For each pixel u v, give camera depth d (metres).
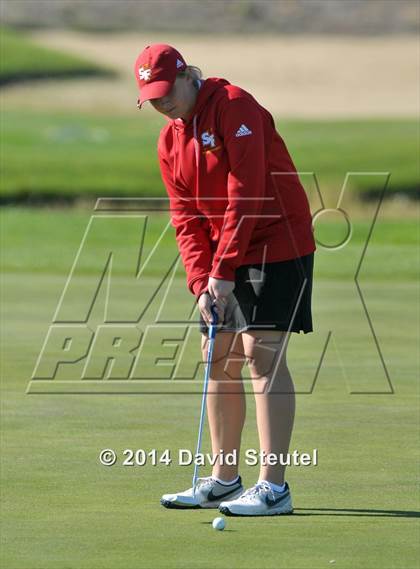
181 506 18.23
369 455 21.31
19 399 26.64
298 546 15.96
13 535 16.39
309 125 131.38
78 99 161.12
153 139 126.12
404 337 35.44
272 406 18.75
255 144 18.42
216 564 15.09
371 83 164.25
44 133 128.25
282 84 165.00
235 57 183.00
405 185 91.19
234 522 17.45
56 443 22.25
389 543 16.06
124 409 25.64
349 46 188.75
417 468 20.38
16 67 176.12
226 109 18.53
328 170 99.50
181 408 25.81
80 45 197.75
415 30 197.38
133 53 192.00
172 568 14.91
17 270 53.19
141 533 16.61
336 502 18.38
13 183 93.38
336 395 27.09
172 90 18.52
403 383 28.53
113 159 106.62
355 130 125.62
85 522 17.14
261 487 17.98
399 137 117.12
